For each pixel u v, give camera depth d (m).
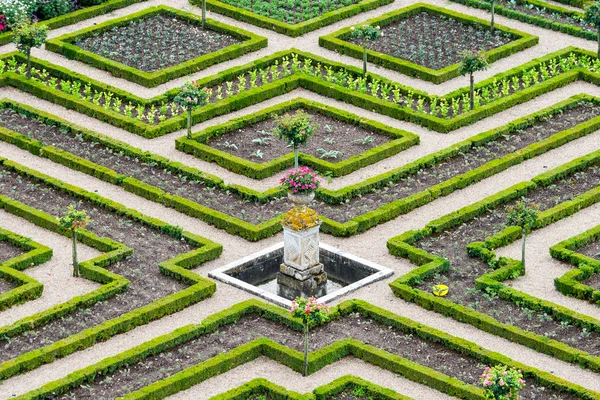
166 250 84.94
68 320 78.06
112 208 88.75
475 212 88.12
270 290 83.38
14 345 75.94
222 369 74.31
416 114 100.12
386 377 74.12
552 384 72.19
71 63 109.12
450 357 75.25
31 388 72.81
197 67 107.50
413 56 110.06
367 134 98.81
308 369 74.25
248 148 96.81
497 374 67.50
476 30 115.06
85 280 82.06
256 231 86.12
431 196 90.31
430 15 117.88
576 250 84.81
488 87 104.62
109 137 96.88
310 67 108.00
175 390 72.56
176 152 96.38
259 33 114.38
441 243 85.69
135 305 79.50
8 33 112.75
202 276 82.69
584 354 74.44
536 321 78.06
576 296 80.19
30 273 82.62
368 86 106.00
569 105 102.06
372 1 118.75
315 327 78.00
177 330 76.56
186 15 115.94
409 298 80.12
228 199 90.56
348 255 84.31
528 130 99.19
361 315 79.00
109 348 76.06
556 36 114.31
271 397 72.31
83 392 72.38
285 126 89.19
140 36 113.44
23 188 91.31
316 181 81.50
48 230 87.19
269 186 92.19
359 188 90.81
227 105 101.31
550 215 87.50
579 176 93.12
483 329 77.62
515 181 92.50
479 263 83.56
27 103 103.00
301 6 118.75
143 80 105.06
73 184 92.06
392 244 84.62
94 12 117.06
